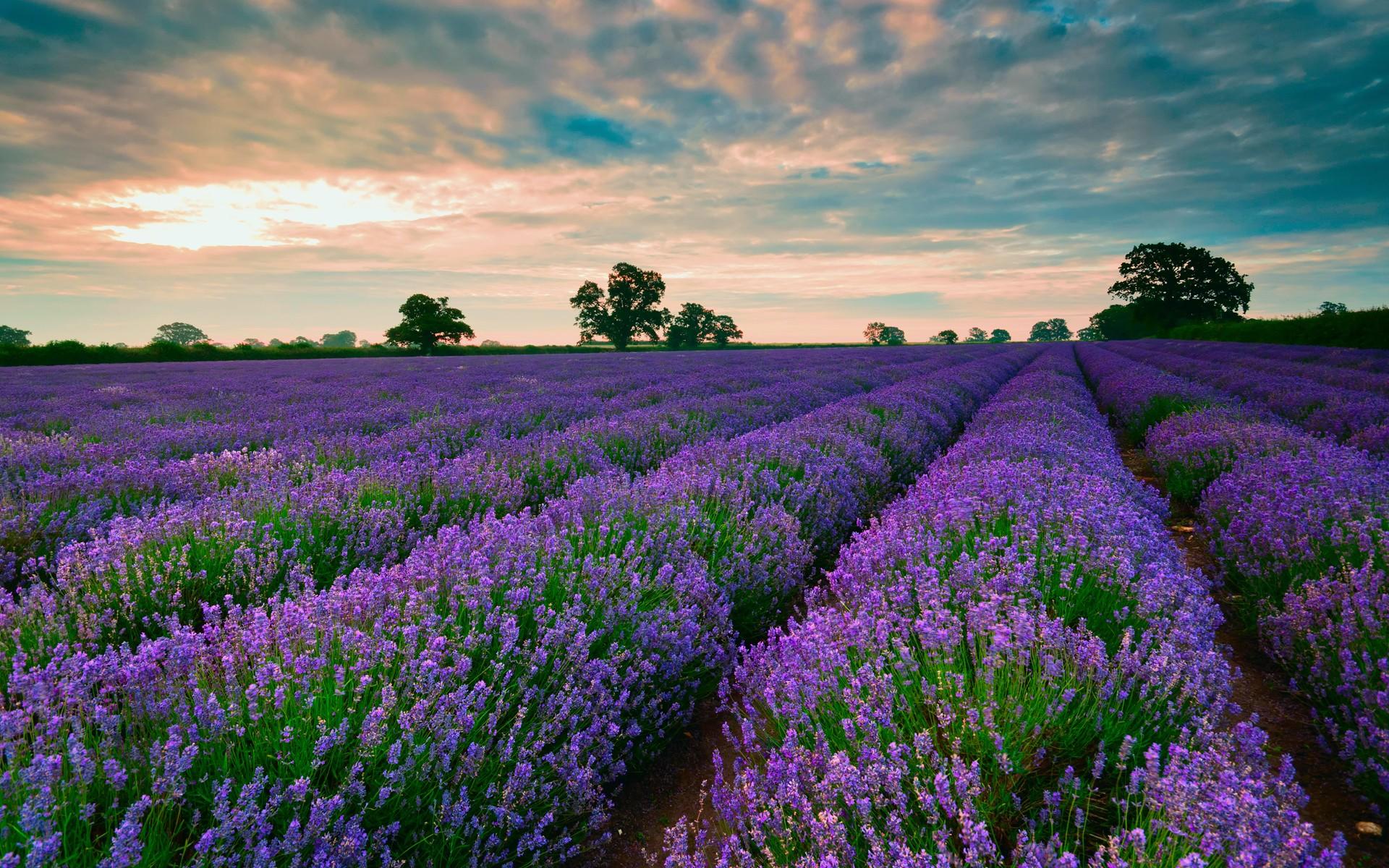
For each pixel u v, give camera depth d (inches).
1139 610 128.3
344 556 188.9
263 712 93.9
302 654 101.3
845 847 79.3
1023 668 106.0
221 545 174.9
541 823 95.6
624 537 179.0
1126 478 260.7
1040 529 169.0
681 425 392.5
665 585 155.4
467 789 96.7
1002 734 95.0
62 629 127.4
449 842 90.4
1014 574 135.3
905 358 1433.3
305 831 78.4
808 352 1972.2
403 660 108.7
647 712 129.1
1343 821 108.3
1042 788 96.3
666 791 124.2
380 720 89.2
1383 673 116.5
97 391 639.8
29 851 67.7
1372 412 358.3
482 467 272.7
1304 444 282.4
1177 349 1546.5
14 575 181.5
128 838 68.3
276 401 559.8
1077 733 99.9
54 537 198.1
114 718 85.9
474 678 115.6
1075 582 145.6
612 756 117.7
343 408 512.4
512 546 151.3
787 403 528.1
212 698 87.6
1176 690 111.0
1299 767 123.0
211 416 469.1
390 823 90.4
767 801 90.9
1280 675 155.6
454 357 1964.8
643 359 1512.1
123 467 260.2
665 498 202.1
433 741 96.4
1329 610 145.7
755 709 124.0
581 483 212.2
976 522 185.8
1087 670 107.4
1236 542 193.9
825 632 121.3
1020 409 446.0
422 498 235.3
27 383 784.9
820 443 309.0
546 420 436.1
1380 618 134.0
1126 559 141.8
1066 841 77.4
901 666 108.0
